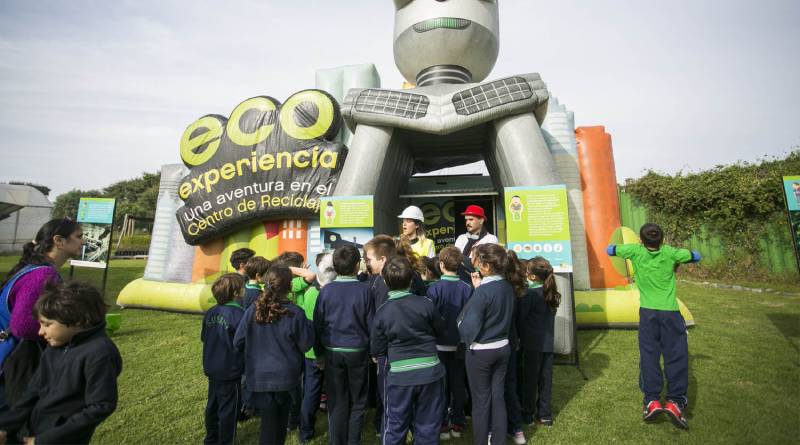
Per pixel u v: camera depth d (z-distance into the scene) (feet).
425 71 24.68
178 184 31.01
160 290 28.84
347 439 10.05
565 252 17.66
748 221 41.27
